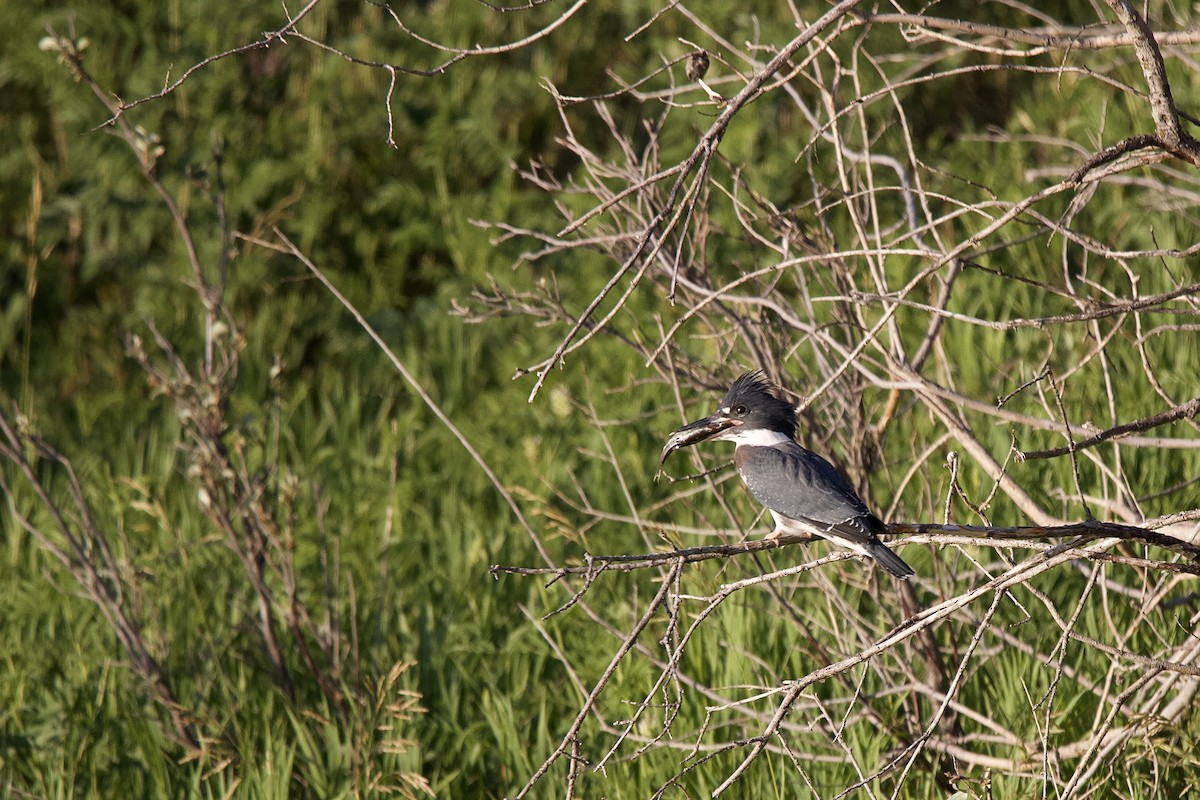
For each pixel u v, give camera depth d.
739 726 9.43
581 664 10.42
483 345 15.91
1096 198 14.93
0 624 11.59
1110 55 16.28
